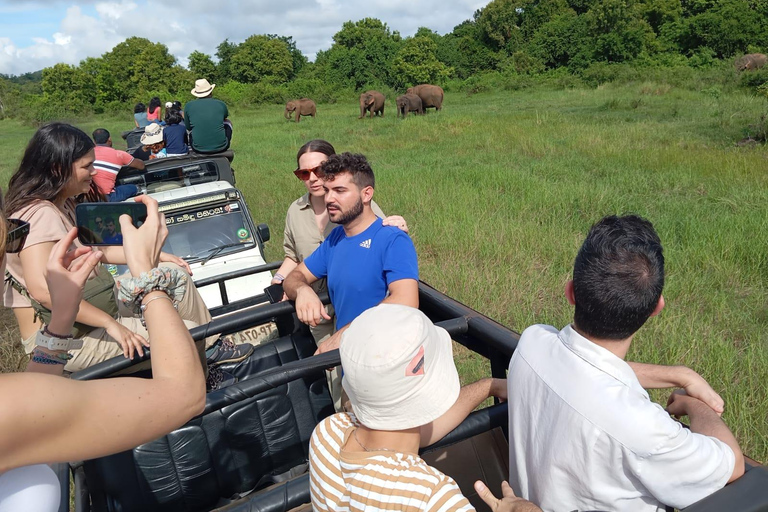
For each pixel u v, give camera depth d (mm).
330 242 2803
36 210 2209
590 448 1332
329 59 59625
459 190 9773
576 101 27500
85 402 884
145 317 1121
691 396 1595
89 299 2428
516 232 7496
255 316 2553
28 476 941
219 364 3086
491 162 12734
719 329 5008
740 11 43562
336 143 18641
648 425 1272
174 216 5438
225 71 84625
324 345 2291
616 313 1355
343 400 2432
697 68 39031
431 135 17922
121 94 57750
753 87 23422
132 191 5938
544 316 5410
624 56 43406
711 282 5820
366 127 23438
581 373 1389
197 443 2508
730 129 14812
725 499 1264
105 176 5523
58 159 2250
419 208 9102
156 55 74125
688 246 6734
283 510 1502
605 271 1360
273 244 7895
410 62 52938
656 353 4469
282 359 3234
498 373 2295
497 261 6762
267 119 32594
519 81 41969
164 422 974
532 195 9086
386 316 1284
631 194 9070
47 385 860
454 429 1714
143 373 2496
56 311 1346
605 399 1331
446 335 1397
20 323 2439
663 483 1281
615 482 1338
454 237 7523
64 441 865
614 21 45688
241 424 2619
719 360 4301
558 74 45969
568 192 8945
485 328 2123
